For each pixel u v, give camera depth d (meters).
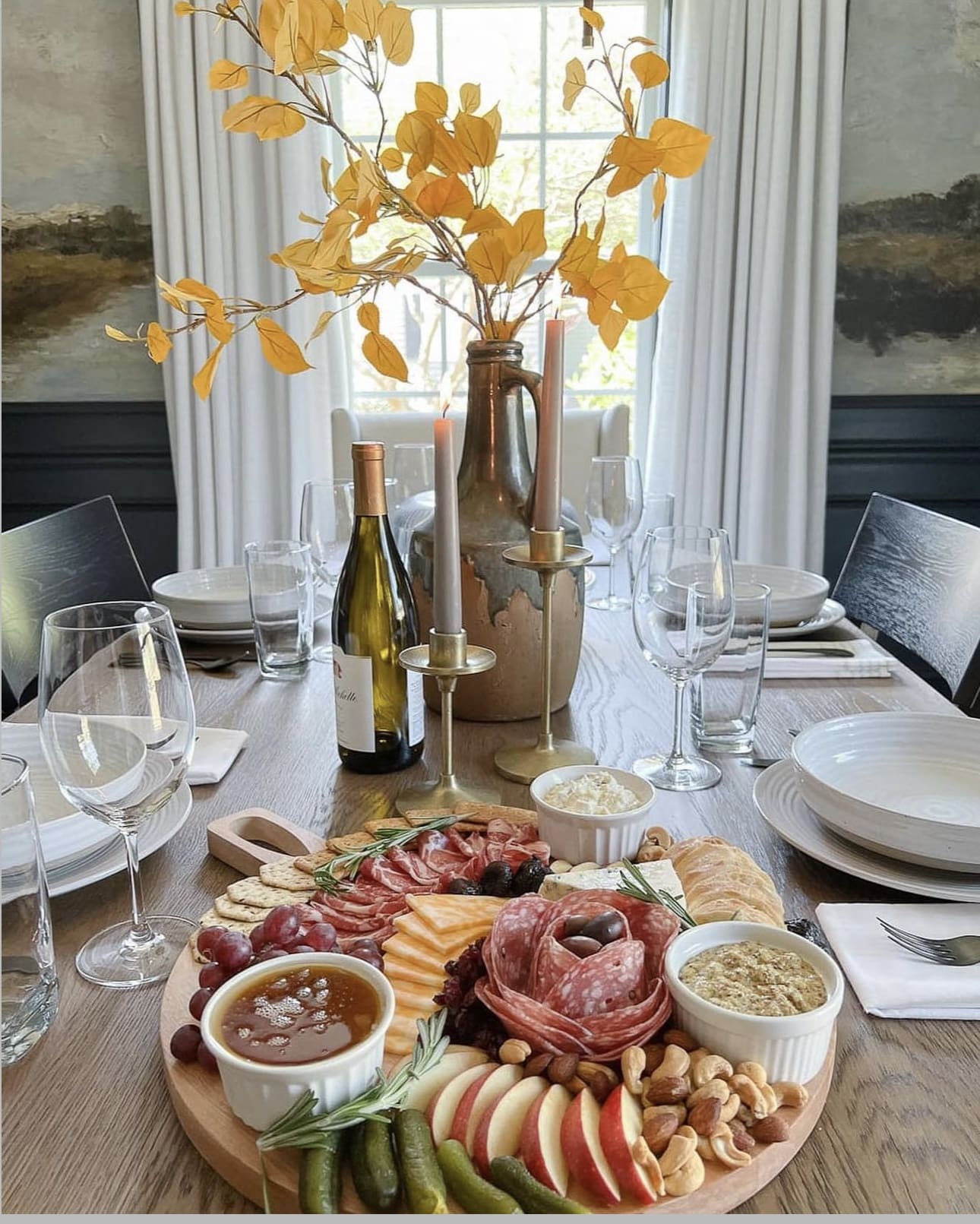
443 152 0.94
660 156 0.94
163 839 0.82
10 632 1.40
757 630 1.05
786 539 2.90
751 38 2.63
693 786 0.96
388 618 0.99
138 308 2.98
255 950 0.61
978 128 2.83
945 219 2.88
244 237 2.80
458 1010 0.57
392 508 1.65
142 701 0.67
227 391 2.88
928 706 1.20
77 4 2.81
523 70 2.91
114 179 2.91
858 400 2.98
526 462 1.11
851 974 0.66
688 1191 0.47
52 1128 0.54
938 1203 0.49
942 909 0.73
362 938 0.68
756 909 0.68
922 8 2.76
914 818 0.74
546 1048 0.54
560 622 1.12
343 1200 0.47
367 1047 0.50
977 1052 0.60
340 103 2.90
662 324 2.85
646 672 1.34
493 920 0.66
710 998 0.55
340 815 0.91
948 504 3.07
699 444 2.88
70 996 0.65
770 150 2.69
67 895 0.78
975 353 2.96
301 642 1.33
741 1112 0.51
